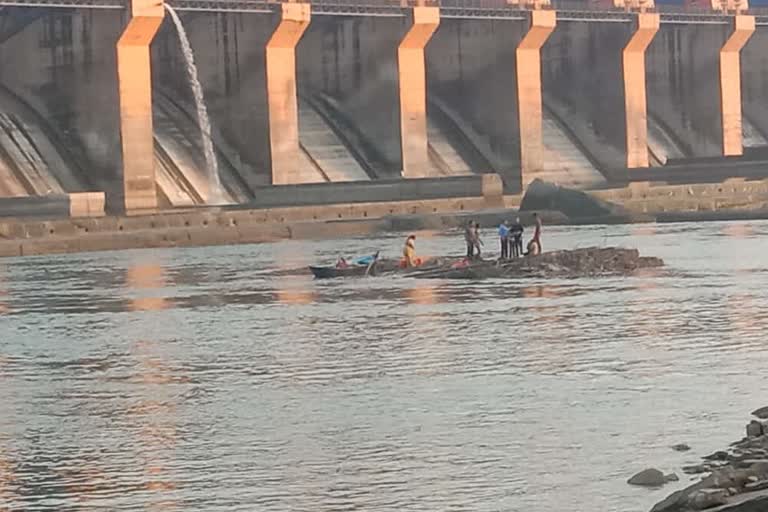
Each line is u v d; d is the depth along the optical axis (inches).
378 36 5310.0
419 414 1155.9
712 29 6333.7
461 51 5757.9
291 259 3166.8
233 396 1280.8
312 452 1019.3
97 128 4542.3
